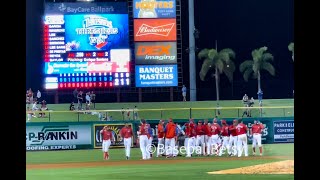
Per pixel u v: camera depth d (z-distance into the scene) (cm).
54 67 5516
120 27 5578
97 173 2998
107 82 5588
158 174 2892
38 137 4359
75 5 5512
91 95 5656
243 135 3772
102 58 5566
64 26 5509
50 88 5522
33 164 3588
